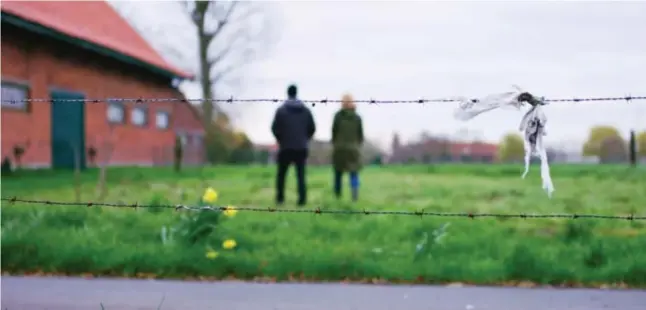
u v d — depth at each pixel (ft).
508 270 15.06
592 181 42.86
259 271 15.52
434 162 90.17
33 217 21.02
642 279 14.60
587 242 18.19
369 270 15.34
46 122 61.41
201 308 13.04
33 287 14.48
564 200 30.68
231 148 113.80
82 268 15.85
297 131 28.66
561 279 14.71
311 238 19.17
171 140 94.94
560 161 73.26
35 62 59.98
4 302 13.32
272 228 20.83
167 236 18.89
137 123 83.92
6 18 51.96
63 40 61.52
